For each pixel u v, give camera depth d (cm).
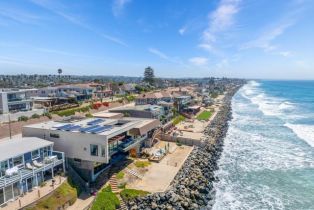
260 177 4728
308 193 4131
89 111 8775
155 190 3750
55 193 3231
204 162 5222
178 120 8788
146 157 5031
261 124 9381
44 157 3619
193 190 4097
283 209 3675
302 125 9094
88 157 3809
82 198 3447
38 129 4053
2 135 5797
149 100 9069
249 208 3691
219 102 15575
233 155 5922
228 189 4269
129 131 4812
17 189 3100
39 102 8838
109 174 4072
